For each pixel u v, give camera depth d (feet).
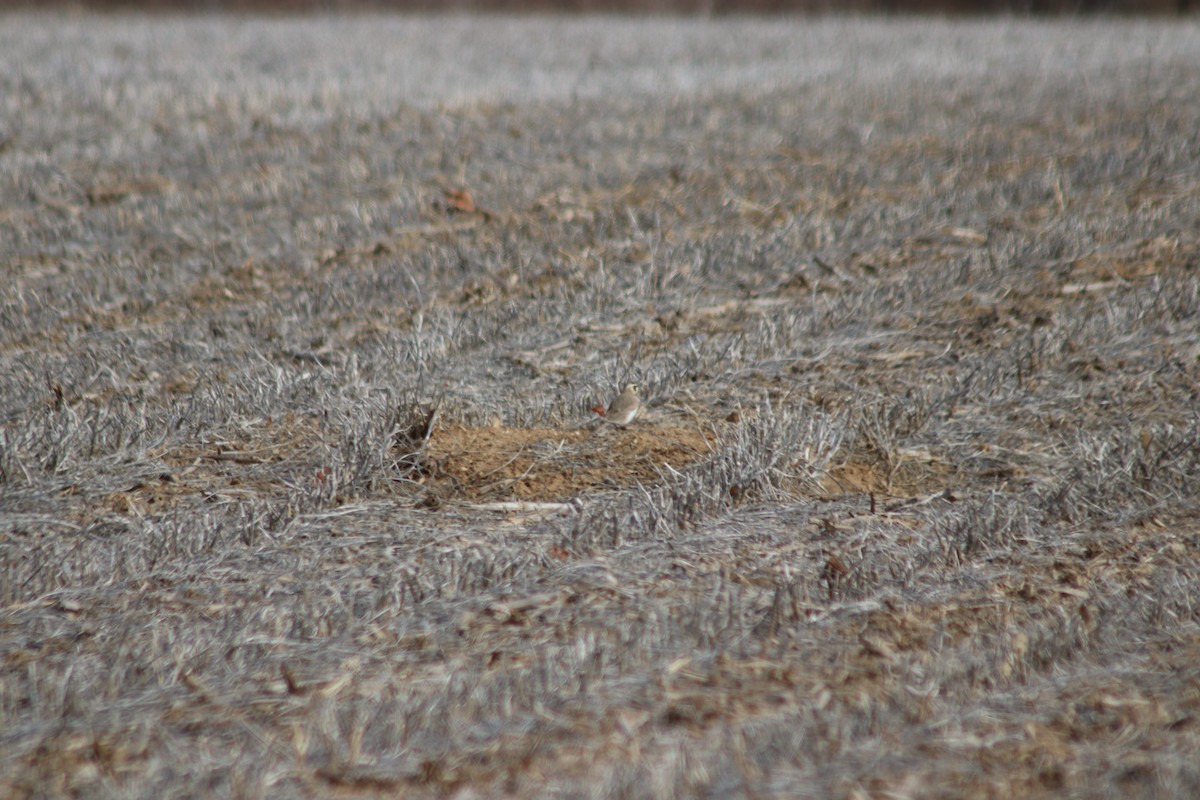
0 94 185.16
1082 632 52.16
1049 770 42.27
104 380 90.99
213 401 82.69
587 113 180.65
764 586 57.21
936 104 180.96
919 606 55.36
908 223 124.88
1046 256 111.75
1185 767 41.88
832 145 158.30
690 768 41.88
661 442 77.56
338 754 43.37
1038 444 76.64
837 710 46.16
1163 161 139.54
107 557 60.13
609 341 98.63
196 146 162.20
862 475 73.46
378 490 70.59
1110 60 222.69
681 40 274.57
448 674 48.88
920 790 41.19
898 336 96.73
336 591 56.44
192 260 122.52
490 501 69.15
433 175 148.66
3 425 80.69
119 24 297.94
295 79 207.92
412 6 413.18
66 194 141.69
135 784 41.78
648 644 51.19
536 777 41.65
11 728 45.44
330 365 93.81
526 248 122.52
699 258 116.88
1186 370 86.02
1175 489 68.59
